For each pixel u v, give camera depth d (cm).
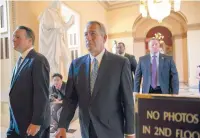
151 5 585
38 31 434
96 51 143
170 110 65
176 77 288
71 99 155
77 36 681
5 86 383
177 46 1103
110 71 140
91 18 815
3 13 383
